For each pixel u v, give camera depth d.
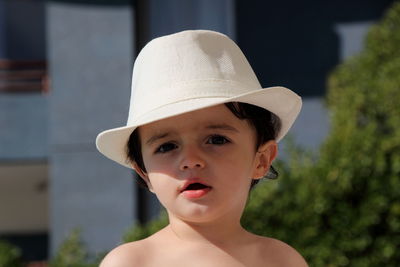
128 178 10.11
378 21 10.54
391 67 9.12
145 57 3.17
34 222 14.87
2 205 14.48
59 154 10.20
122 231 10.05
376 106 8.84
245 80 3.12
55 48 10.23
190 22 10.31
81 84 10.21
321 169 7.29
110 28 10.20
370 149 7.35
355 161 7.29
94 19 10.23
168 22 10.34
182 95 2.98
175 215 3.06
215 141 2.97
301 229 7.07
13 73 10.97
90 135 10.18
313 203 7.11
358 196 7.25
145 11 10.36
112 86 10.19
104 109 10.19
